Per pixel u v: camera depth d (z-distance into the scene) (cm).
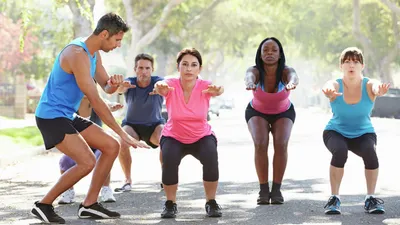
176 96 953
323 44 6831
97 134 920
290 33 6881
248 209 1020
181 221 921
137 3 5275
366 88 975
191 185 1319
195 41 6544
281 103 1096
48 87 903
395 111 4784
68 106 903
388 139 2523
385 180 1344
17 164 1838
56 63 900
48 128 893
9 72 6950
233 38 6556
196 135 959
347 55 973
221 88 948
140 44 5178
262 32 6519
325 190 1220
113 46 912
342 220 914
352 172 1477
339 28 6806
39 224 900
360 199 1105
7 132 2516
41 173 1605
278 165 1078
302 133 3106
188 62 951
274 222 905
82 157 892
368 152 977
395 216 941
